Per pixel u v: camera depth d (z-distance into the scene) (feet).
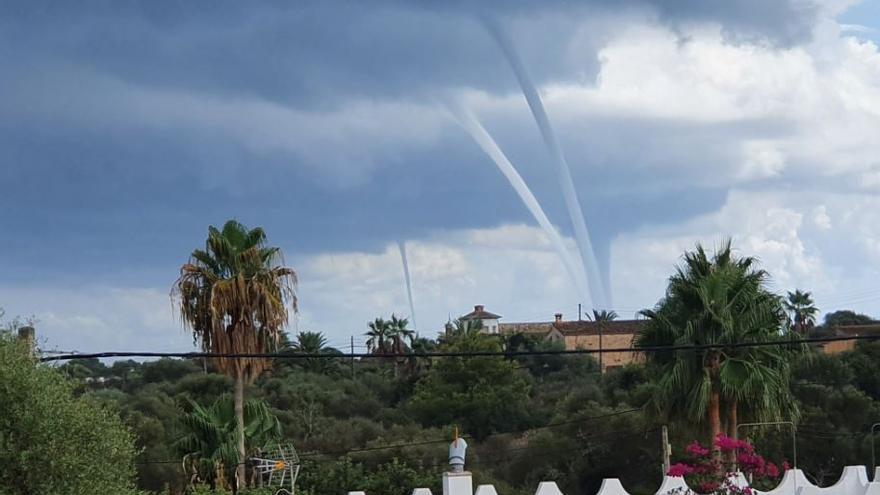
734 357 109.29
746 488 86.33
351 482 140.15
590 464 201.16
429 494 83.46
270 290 123.03
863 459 186.80
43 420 63.57
